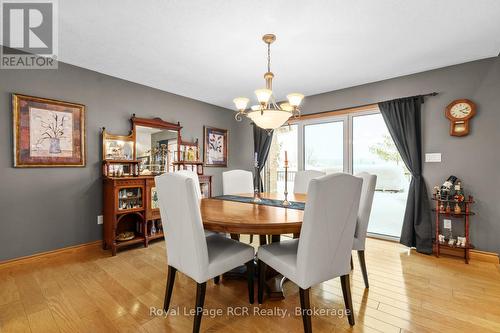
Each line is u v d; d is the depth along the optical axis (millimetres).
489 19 1961
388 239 3344
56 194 2732
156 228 3418
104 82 3104
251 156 4984
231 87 3646
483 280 2195
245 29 2104
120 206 2945
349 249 1610
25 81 2518
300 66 2879
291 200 2477
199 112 4336
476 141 2723
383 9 1834
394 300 1874
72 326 1555
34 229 2586
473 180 2738
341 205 1480
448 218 2877
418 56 2623
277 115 2123
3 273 2301
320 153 4055
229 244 1868
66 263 2562
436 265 2539
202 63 2797
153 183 3230
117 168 3154
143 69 2971
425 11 1860
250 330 1533
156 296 1925
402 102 3117
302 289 1427
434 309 1753
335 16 1918
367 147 3596
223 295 1958
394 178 3398
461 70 2799
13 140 2445
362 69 2969
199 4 1783
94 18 1956
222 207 2104
